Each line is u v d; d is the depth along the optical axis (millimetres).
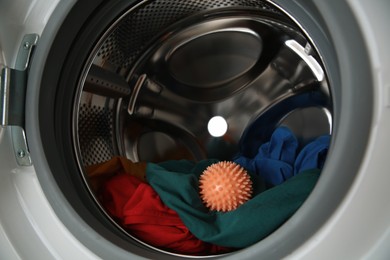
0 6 671
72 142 770
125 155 983
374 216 538
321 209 538
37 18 678
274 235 559
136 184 828
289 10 688
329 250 544
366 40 536
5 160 669
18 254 653
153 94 1018
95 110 888
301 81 936
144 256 604
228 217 674
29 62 670
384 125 529
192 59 980
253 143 1024
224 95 1027
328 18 546
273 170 852
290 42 885
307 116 957
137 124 1023
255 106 1012
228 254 611
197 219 695
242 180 756
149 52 957
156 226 736
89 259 623
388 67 529
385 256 536
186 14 904
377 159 532
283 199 663
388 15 536
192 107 1042
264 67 974
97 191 833
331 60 624
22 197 662
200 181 782
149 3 821
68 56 740
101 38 795
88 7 725
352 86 530
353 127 527
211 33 935
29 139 655
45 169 646
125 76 952
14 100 654
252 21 886
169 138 1052
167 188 766
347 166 531
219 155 1040
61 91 743
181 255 672
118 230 727
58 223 643
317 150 812
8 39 675
